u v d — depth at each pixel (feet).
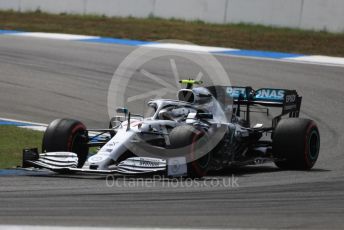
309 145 127.03
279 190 106.52
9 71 224.74
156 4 339.98
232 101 127.85
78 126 118.21
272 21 314.55
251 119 178.91
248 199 98.84
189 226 81.30
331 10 303.07
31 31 309.63
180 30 310.24
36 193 98.12
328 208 94.94
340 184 113.29
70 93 203.00
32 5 364.38
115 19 338.95
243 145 131.85
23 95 199.52
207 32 306.55
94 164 108.88
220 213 89.45
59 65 235.61
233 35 300.61
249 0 318.45
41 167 111.45
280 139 126.93
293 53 270.05
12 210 87.15
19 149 143.13
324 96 203.21
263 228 81.71
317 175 121.90
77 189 101.60
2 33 296.51
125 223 81.71
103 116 181.68
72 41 281.33
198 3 329.93
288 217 88.38
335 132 168.66
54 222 80.94
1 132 158.61
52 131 116.06
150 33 305.12
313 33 303.27
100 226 79.25
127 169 107.04
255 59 252.42
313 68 239.50
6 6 368.27
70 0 357.41
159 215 86.99
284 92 134.10
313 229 81.71
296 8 309.42
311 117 181.98
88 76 222.07
